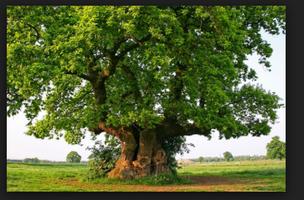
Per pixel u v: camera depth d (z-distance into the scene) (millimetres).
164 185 31422
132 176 32969
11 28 30125
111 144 36188
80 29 28547
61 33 29688
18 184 31422
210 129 32750
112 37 29062
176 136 35062
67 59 29234
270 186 30172
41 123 32500
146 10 28359
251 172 44000
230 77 31156
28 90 29844
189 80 30500
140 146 33438
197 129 33469
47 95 32781
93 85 32406
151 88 32031
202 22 30766
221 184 32062
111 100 32750
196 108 30641
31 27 30141
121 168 33375
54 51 28969
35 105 32375
